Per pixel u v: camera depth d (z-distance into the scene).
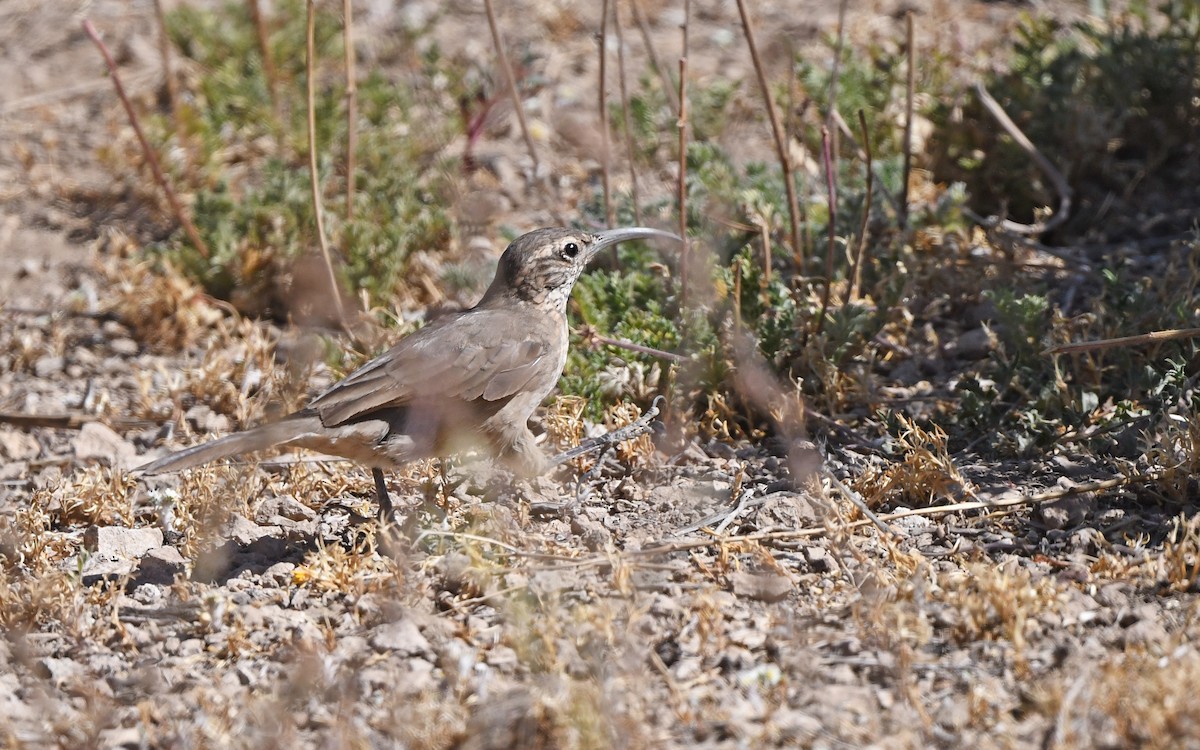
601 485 10.98
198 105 17.45
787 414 11.13
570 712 7.43
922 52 17.34
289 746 7.55
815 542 9.70
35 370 13.60
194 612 9.17
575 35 19.44
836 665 8.16
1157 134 15.27
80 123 18.06
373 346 12.78
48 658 8.68
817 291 12.89
